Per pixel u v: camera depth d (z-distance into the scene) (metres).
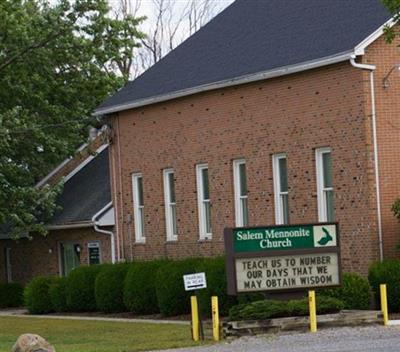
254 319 24.56
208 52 38.19
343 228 31.28
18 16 42.22
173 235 38.62
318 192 32.19
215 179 36.19
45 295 39.97
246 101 34.69
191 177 37.25
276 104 33.50
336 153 31.38
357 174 30.70
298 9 35.66
